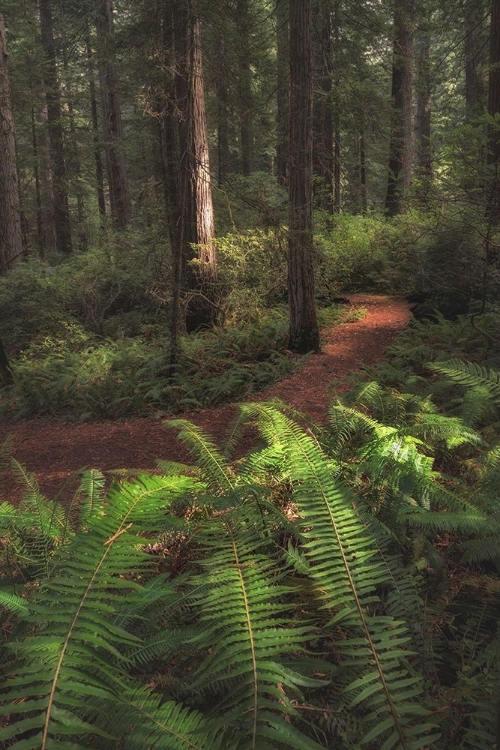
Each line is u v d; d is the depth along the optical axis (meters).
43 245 26.38
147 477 2.94
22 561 3.31
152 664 2.43
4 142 16.50
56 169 25.12
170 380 9.30
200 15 9.08
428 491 3.49
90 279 15.59
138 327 14.34
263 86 13.09
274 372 9.20
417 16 16.27
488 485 3.64
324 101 13.70
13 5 18.62
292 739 1.72
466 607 2.88
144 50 9.62
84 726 1.63
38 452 7.13
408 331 10.23
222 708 1.93
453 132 5.78
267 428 4.48
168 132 10.52
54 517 3.64
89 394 9.12
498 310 9.02
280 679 1.95
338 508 2.87
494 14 10.52
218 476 3.90
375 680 2.20
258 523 3.17
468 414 4.90
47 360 12.23
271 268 13.32
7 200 16.77
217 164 23.72
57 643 1.86
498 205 6.03
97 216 22.69
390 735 1.94
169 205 10.56
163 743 1.72
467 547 3.06
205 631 2.23
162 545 3.50
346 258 15.77
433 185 6.34
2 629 2.79
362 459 3.98
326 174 19.25
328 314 12.80
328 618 2.66
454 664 2.47
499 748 1.81
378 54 17.39
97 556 2.19
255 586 2.38
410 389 6.49
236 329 11.66
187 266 12.20
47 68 22.12
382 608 2.72
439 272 9.19
